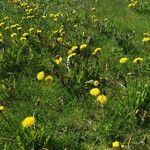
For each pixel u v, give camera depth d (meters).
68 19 2.43
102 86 1.47
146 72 1.60
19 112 1.34
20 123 1.27
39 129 1.20
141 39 2.09
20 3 2.97
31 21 2.46
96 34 2.14
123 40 1.99
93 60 1.71
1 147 1.16
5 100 1.43
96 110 1.34
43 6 2.97
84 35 2.07
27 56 1.79
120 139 1.20
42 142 1.14
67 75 1.50
